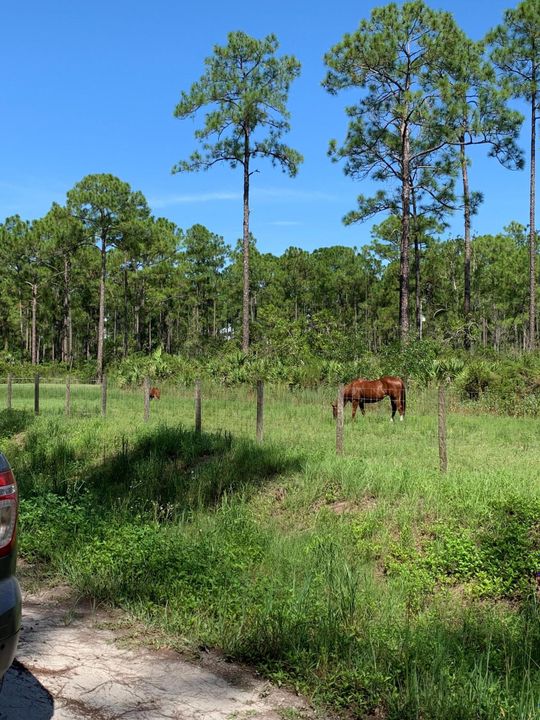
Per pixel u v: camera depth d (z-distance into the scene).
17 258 64.75
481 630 5.15
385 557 6.84
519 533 6.89
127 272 69.88
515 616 5.48
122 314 86.62
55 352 84.94
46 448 13.05
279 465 10.77
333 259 95.81
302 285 89.25
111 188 55.75
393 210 41.16
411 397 23.34
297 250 90.25
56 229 59.28
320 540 7.07
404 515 7.89
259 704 4.01
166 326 93.31
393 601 5.60
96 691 4.08
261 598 5.43
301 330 38.53
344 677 4.21
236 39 38.84
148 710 3.86
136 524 7.75
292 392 25.05
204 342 60.75
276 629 4.83
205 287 80.38
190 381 30.39
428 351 31.28
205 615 5.29
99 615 5.44
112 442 13.65
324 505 8.96
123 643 4.86
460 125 36.34
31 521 7.79
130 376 33.62
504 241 71.81
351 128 38.31
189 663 4.57
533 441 14.64
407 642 4.64
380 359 31.64
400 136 39.34
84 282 71.19
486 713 3.81
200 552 6.50
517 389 22.59
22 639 4.88
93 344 94.62
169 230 74.19
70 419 18.03
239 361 31.48
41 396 28.38
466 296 42.59
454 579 6.36
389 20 34.47
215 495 9.73
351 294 88.12
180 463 11.79
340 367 28.12
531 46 39.00
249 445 12.28
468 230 43.09
